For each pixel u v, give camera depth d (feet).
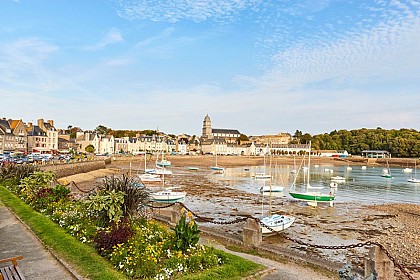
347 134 628.69
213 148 582.76
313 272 36.58
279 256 41.63
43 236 39.06
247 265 34.42
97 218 41.34
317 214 99.14
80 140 435.53
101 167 240.94
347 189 176.45
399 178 260.21
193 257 32.07
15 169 89.40
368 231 79.20
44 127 336.08
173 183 177.78
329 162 479.00
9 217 49.88
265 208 105.91
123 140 485.15
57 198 56.34
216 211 98.78
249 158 480.64
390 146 524.93
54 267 30.78
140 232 36.65
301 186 186.60
